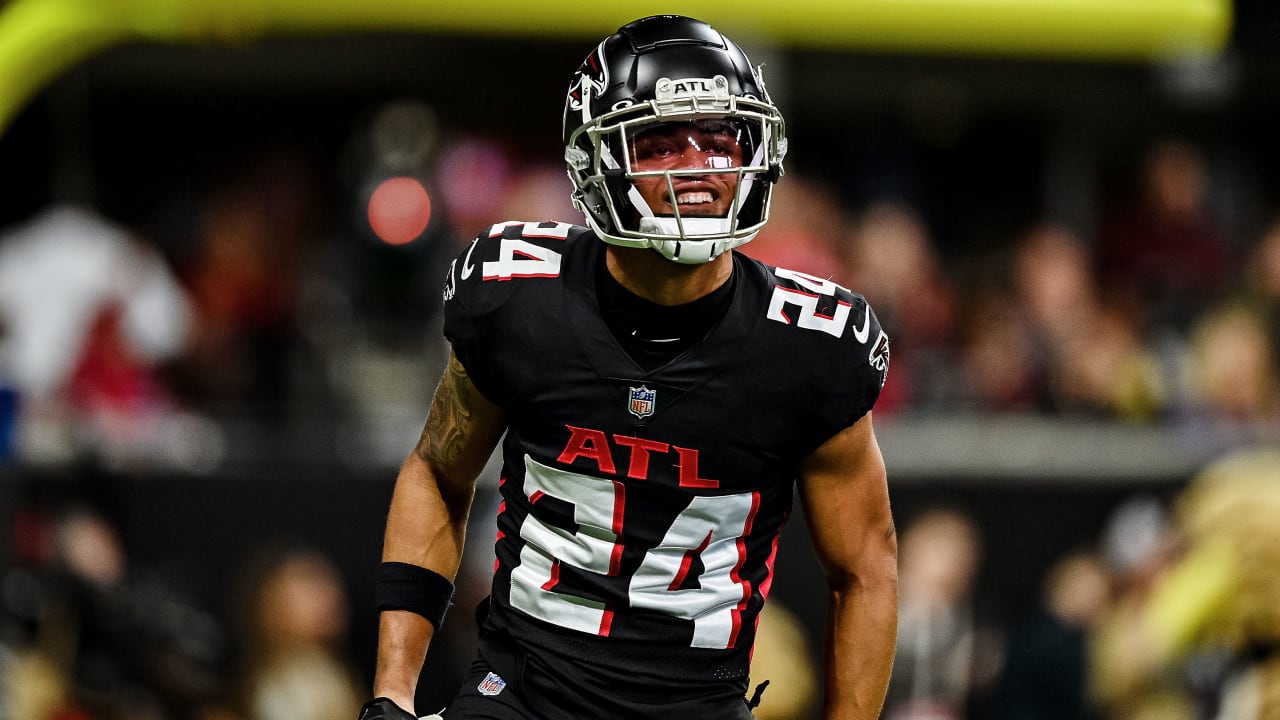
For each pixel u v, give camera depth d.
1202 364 25.80
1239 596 12.73
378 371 24.27
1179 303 27.31
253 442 21.27
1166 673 17.58
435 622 9.67
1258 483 13.03
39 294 22.42
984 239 31.70
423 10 22.86
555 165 28.17
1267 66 28.48
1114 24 25.53
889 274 26.52
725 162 8.62
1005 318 26.25
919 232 27.73
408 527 9.60
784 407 8.81
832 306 8.95
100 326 22.58
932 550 20.30
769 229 24.89
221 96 30.34
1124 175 31.36
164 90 29.77
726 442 8.79
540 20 23.52
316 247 27.73
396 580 9.52
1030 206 32.03
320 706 19.02
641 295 8.70
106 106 30.08
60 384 22.06
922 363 25.38
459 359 9.09
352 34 25.22
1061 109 30.89
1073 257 27.39
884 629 9.34
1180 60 28.12
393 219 25.17
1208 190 30.56
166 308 23.89
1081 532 20.53
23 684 17.83
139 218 30.05
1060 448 21.39
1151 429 22.66
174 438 21.19
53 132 28.80
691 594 9.00
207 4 22.05
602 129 8.64
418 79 28.09
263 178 29.39
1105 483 20.61
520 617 9.25
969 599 20.28
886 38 24.66
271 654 19.06
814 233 25.95
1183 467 20.80
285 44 26.42
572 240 9.15
